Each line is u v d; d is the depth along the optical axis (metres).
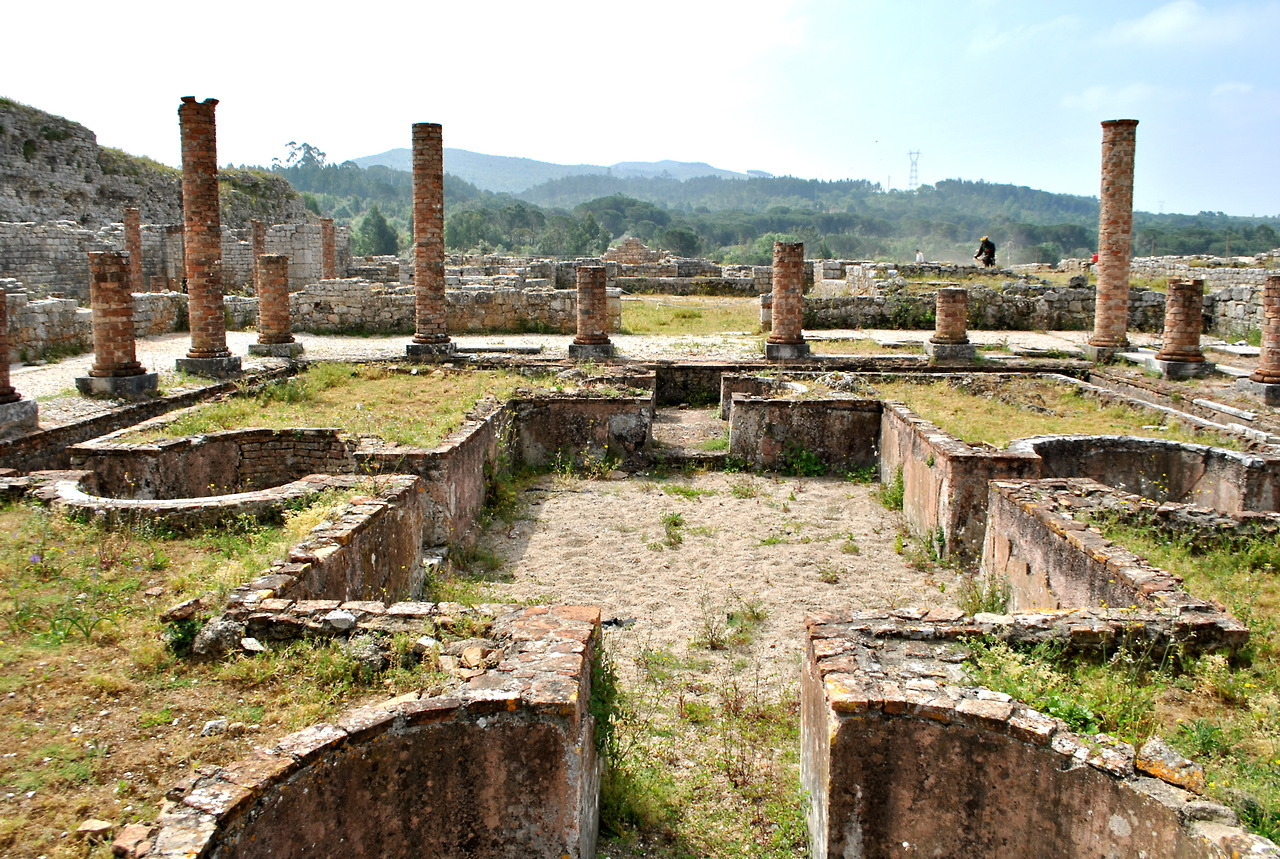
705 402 18.28
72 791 4.11
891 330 24.38
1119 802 3.96
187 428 11.62
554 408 13.38
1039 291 25.33
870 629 5.28
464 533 10.07
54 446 11.88
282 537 7.09
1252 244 97.31
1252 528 7.48
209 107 16.12
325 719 4.69
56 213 34.09
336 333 24.14
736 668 6.99
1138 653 5.31
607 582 8.88
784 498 12.08
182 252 32.41
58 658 5.33
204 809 3.58
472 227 108.31
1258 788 3.96
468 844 4.40
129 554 7.07
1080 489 8.35
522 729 4.32
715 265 42.81
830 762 4.41
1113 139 18.91
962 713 4.28
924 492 10.37
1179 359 17.27
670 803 5.21
